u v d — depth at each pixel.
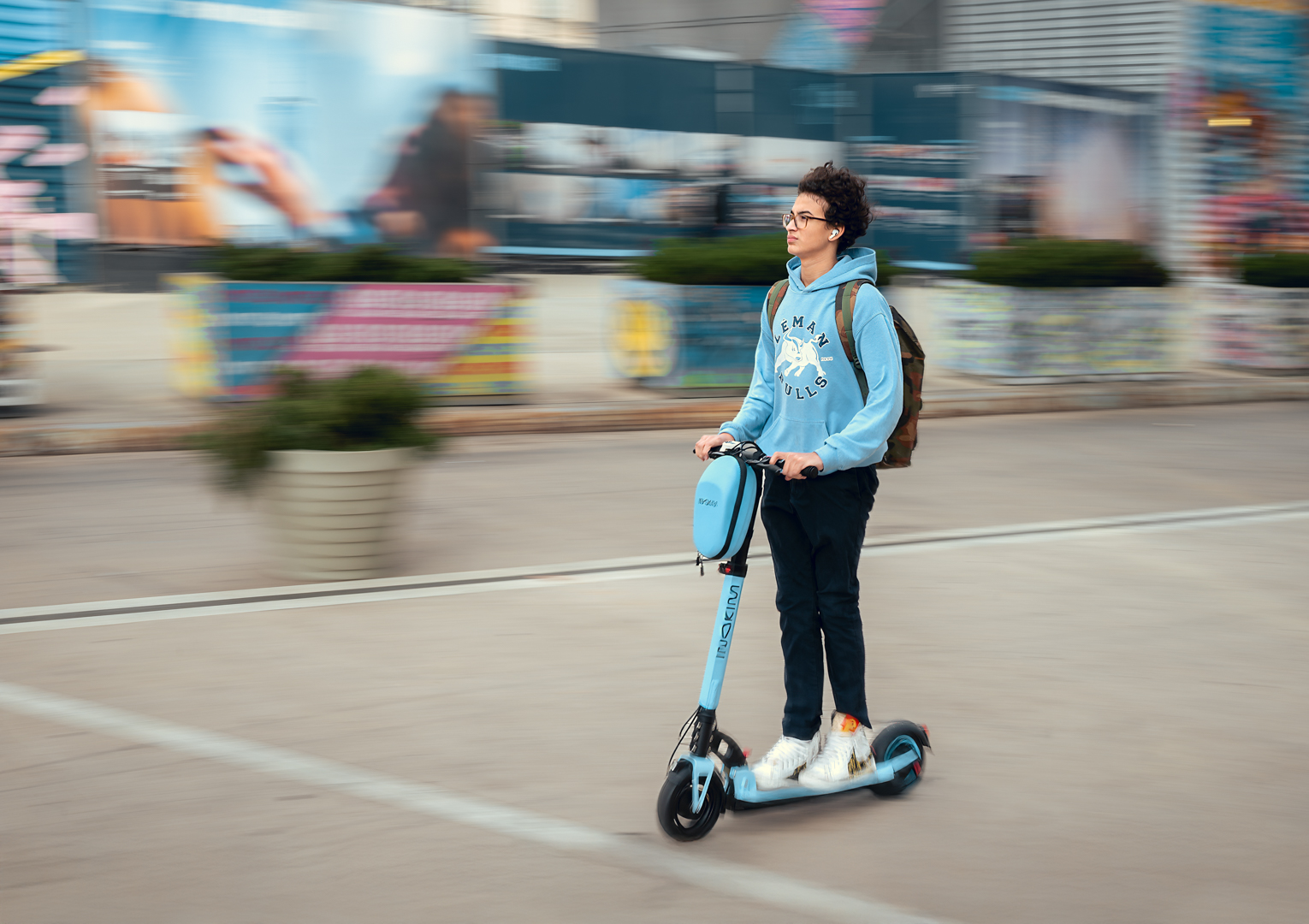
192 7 17.11
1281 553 6.79
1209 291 15.48
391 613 5.34
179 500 7.51
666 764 3.82
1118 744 4.06
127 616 5.23
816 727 3.56
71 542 6.47
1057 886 3.10
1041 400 12.61
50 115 16.50
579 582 5.91
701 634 5.16
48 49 16.36
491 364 10.66
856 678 3.54
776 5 24.12
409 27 18.69
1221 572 6.36
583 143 20.61
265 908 2.91
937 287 14.07
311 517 5.77
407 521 7.11
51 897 2.95
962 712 4.34
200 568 6.02
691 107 21.50
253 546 6.46
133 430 9.02
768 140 22.23
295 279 10.05
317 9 17.97
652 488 8.29
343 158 18.48
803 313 3.41
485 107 19.48
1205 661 4.93
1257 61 23.48
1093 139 22.39
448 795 3.56
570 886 3.04
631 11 23.34
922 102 21.61
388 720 4.14
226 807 3.45
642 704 4.34
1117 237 22.98
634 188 21.22
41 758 3.77
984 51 24.03
